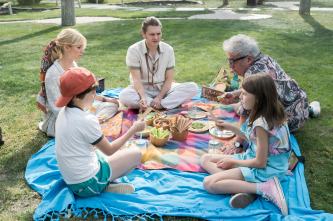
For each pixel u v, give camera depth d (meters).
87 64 7.37
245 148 3.22
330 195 2.89
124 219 2.56
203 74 6.57
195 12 16.64
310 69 6.69
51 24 13.32
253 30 11.14
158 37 4.20
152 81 4.57
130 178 3.11
